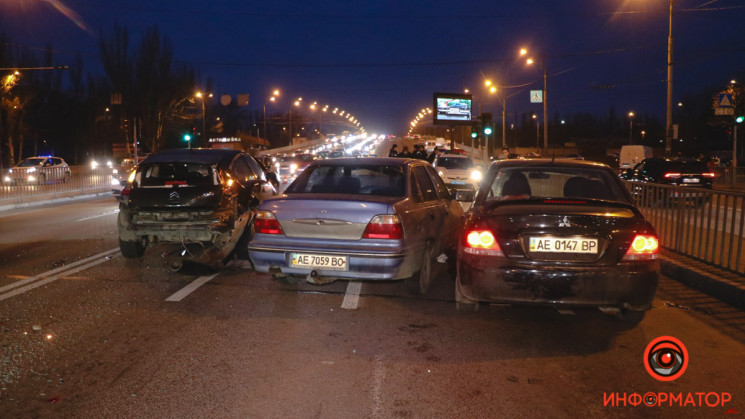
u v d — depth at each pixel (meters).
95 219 14.65
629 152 41.62
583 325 5.55
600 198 5.89
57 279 7.34
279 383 4.11
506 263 5.01
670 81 27.80
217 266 8.18
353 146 117.00
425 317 5.76
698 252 8.10
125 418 3.57
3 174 18.34
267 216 6.11
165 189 8.20
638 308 4.95
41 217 15.46
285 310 5.96
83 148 60.00
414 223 6.20
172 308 6.01
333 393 3.95
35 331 5.23
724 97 27.61
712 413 3.74
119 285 7.02
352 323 5.53
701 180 19.17
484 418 3.62
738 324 5.62
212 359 4.56
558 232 4.93
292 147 95.69
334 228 5.91
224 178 8.56
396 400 3.85
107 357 4.59
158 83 58.47
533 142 121.25
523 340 5.09
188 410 3.68
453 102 38.28
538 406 3.79
